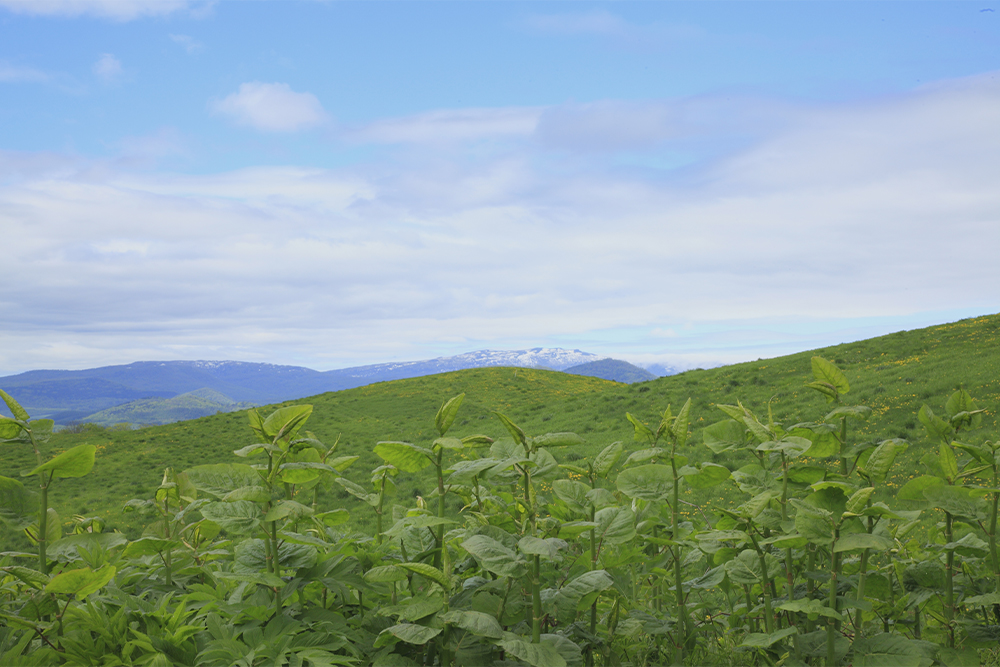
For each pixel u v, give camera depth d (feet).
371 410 175.01
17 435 7.25
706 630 9.38
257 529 7.11
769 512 7.80
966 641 7.69
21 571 6.48
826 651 7.23
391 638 6.84
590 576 7.02
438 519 6.76
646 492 8.78
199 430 165.27
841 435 8.45
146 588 8.74
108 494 104.99
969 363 97.19
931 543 9.14
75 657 6.48
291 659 6.34
